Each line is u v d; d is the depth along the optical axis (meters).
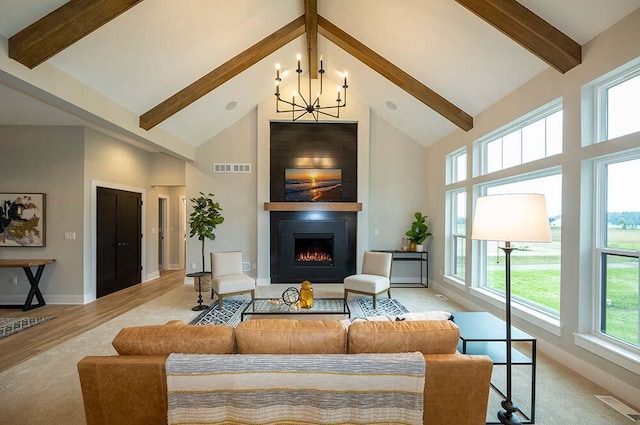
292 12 4.29
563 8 2.50
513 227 1.86
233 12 3.64
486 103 4.03
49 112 4.32
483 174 4.35
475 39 3.28
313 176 6.16
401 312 4.38
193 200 5.61
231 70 4.39
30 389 2.42
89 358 1.54
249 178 6.26
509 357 2.02
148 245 6.76
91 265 5.08
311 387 1.50
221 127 6.11
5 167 4.89
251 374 1.49
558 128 3.11
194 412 1.50
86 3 2.59
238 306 4.64
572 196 2.76
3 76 2.53
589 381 2.53
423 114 5.25
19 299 4.88
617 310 2.49
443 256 5.52
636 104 2.36
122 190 5.87
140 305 4.76
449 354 1.61
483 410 1.59
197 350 1.58
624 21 2.26
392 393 1.51
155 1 2.96
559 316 2.98
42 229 4.87
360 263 6.08
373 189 6.31
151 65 3.61
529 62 3.12
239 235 6.26
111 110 3.71
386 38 4.09
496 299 3.88
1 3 2.29
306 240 6.27
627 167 2.44
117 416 1.56
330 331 1.61
